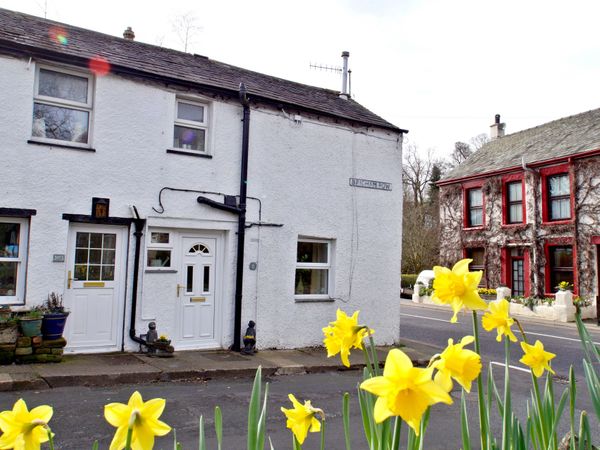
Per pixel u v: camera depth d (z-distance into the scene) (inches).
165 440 191.8
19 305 306.7
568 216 752.3
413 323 627.8
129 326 341.1
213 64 451.5
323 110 429.1
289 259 402.9
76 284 327.6
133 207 343.0
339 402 258.1
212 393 263.9
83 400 237.3
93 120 336.8
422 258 1238.9
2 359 284.2
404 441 188.7
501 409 78.4
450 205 962.1
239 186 386.0
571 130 839.1
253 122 394.3
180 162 364.2
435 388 43.8
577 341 496.1
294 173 410.0
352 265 434.9
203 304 372.8
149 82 356.8
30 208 310.7
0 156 304.2
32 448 52.8
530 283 791.1
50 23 389.7
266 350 384.2
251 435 63.7
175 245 363.6
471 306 57.2
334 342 68.5
